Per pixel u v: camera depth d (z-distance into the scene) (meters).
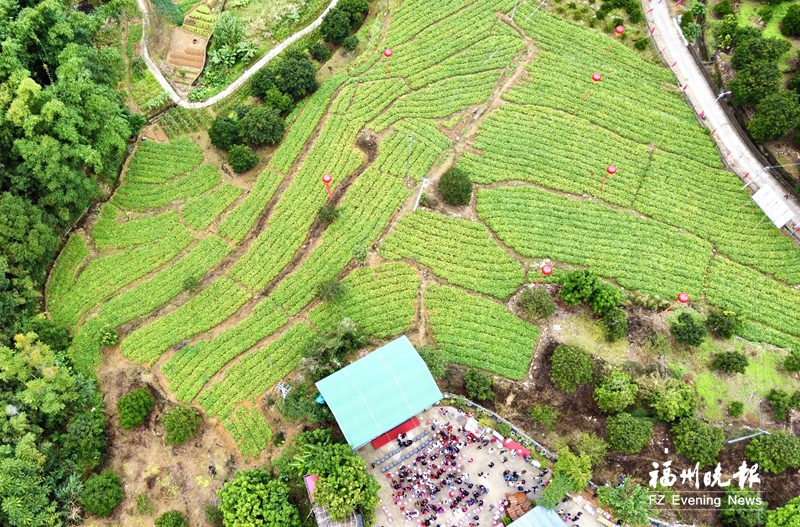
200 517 44.44
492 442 46.56
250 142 60.38
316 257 54.56
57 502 43.53
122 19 68.06
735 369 48.12
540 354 49.69
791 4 67.44
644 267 54.22
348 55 67.25
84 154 50.88
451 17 69.56
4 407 44.12
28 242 48.56
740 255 55.03
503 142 60.75
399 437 46.47
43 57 55.78
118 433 47.53
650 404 46.78
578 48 66.56
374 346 50.28
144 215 57.47
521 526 41.50
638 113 62.44
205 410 48.03
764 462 44.44
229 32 66.94
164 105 63.75
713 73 64.06
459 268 53.84
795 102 57.69
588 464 42.84
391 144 60.47
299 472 43.34
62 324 51.56
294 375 49.16
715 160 59.72
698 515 44.28
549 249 54.88
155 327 51.41
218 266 55.00
